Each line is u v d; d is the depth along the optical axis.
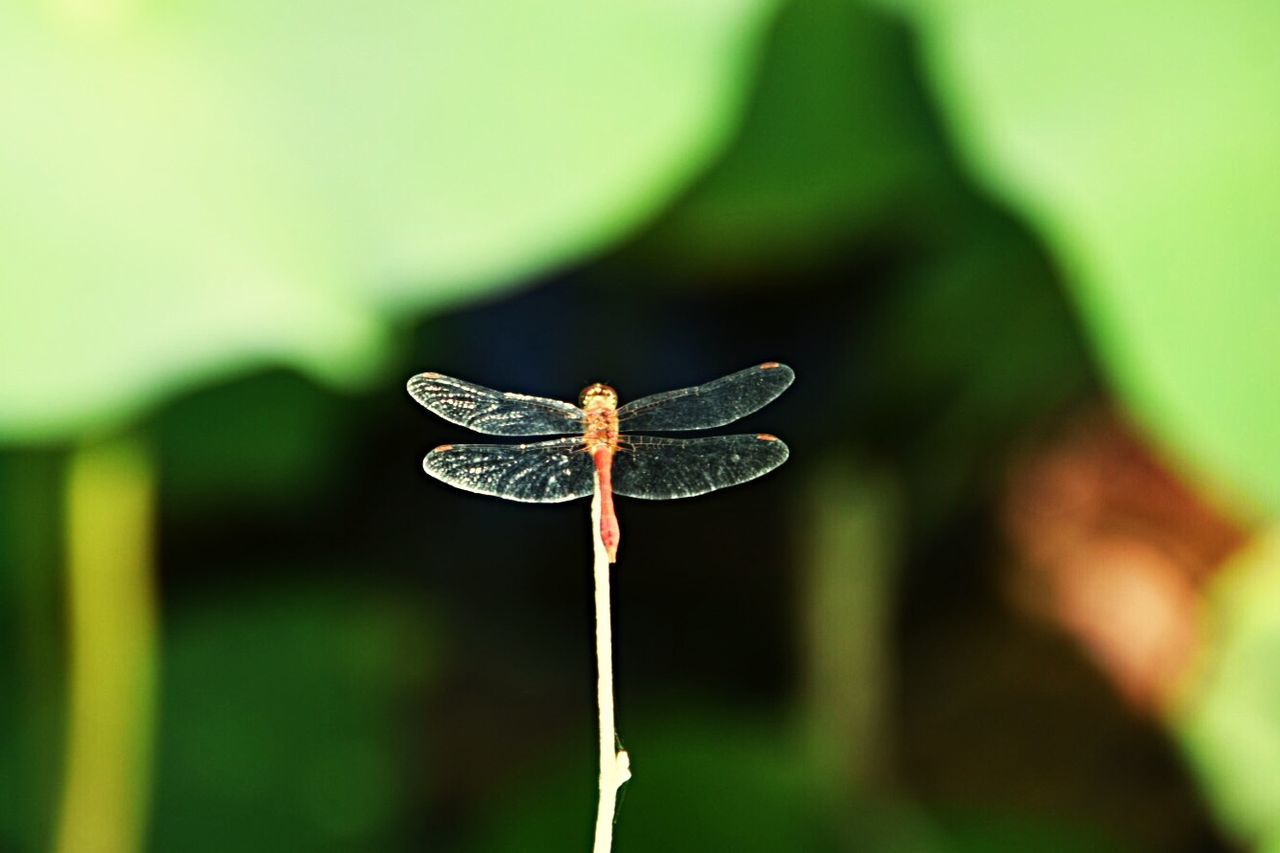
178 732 0.89
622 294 0.91
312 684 0.90
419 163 0.77
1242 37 0.78
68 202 0.76
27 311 0.76
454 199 0.77
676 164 0.77
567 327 0.91
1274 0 0.78
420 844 0.90
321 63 0.77
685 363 0.91
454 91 0.77
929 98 0.85
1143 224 0.77
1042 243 0.88
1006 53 0.78
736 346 0.91
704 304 0.91
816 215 0.88
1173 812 0.91
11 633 0.87
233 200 0.77
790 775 0.88
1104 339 0.77
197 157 0.77
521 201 0.77
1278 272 0.77
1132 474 0.90
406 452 0.91
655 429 0.80
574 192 0.77
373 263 0.77
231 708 0.89
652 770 0.88
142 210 0.76
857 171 0.87
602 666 0.75
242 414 0.89
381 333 0.76
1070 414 0.91
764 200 0.88
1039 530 0.91
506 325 0.91
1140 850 0.90
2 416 0.76
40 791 0.87
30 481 0.86
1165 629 0.91
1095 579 0.91
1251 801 0.87
